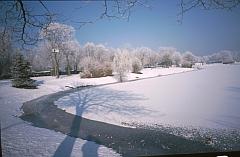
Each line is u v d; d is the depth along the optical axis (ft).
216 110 20.53
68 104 24.77
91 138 17.21
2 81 23.16
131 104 23.26
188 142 16.71
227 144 16.38
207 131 18.24
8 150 14.53
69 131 18.51
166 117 20.67
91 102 24.31
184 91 22.65
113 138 17.26
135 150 15.47
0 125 18.70
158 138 17.33
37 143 15.79
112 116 21.68
